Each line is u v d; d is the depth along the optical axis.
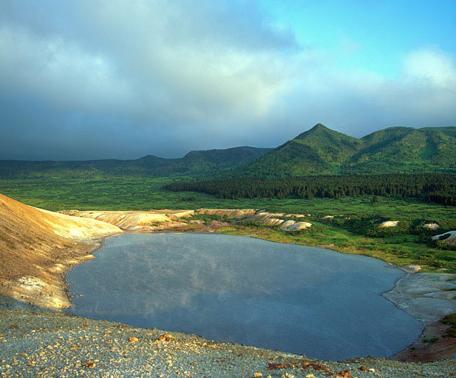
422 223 131.62
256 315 56.97
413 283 77.00
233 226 159.62
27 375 22.39
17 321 38.47
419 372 29.12
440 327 53.03
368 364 32.97
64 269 78.75
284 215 164.25
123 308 57.81
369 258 102.62
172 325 51.53
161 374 23.66
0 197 100.38
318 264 93.75
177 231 149.88
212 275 79.44
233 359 29.39
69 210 189.00
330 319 56.53
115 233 140.00
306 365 27.58
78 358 25.77
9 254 70.56
